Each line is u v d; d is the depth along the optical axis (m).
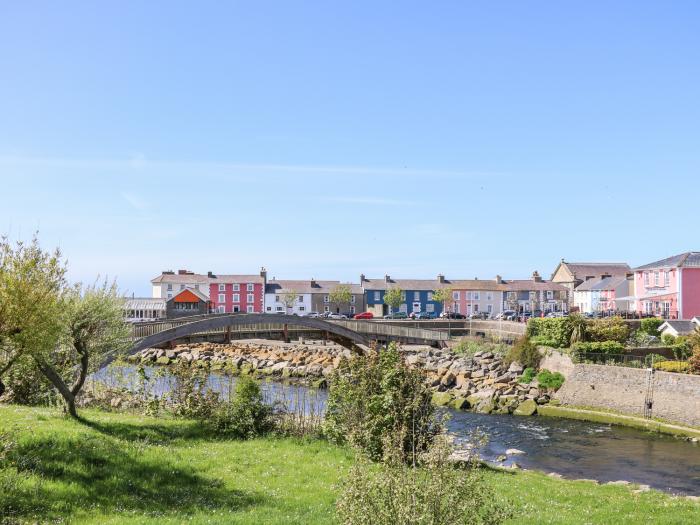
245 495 15.77
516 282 122.88
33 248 15.20
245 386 24.50
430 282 125.50
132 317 96.69
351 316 109.44
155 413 25.52
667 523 15.52
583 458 28.88
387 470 9.66
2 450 14.73
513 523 14.41
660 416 37.25
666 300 68.25
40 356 19.48
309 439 23.45
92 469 15.70
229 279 118.50
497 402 42.97
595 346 46.22
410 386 21.02
